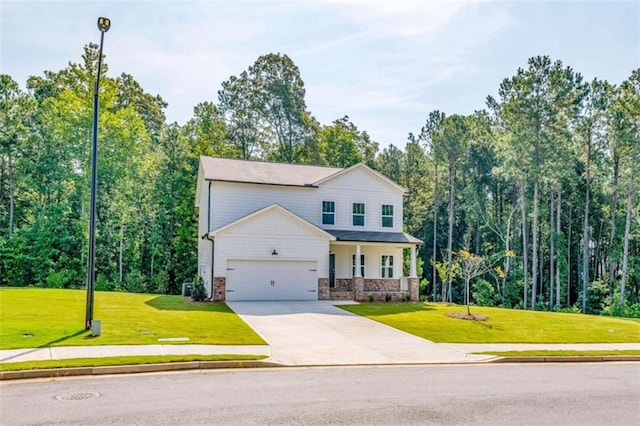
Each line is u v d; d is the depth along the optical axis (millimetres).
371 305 25219
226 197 28016
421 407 8344
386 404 8484
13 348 12547
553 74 38844
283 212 26594
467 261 26844
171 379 10328
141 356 11914
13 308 19391
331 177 30109
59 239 39656
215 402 8391
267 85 52781
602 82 40406
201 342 14289
